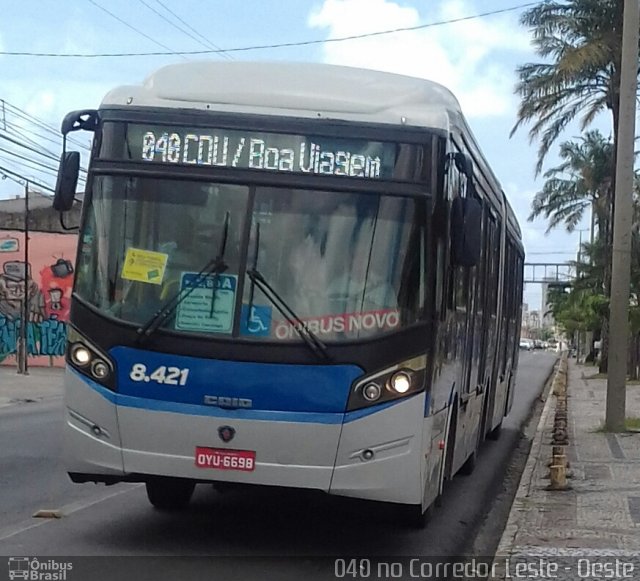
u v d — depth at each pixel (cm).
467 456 1270
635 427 1973
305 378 757
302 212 779
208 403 762
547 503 1113
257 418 756
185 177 792
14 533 885
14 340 4500
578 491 1198
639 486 1236
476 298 1155
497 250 1470
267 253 775
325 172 784
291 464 758
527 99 3541
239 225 780
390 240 773
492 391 1538
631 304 3200
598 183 4934
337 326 762
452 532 999
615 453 1573
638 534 938
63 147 827
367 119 790
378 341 760
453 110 859
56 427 1894
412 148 785
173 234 786
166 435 768
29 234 4472
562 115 3619
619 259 1877
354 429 752
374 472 755
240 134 793
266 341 762
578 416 2325
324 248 773
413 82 822
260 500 1072
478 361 1229
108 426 779
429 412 777
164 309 774
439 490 924
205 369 764
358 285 767
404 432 757
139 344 773
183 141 797
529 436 2106
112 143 807
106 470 781
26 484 1161
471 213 825
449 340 864
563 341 14700
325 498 1022
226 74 816
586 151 5031
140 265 786
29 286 4441
